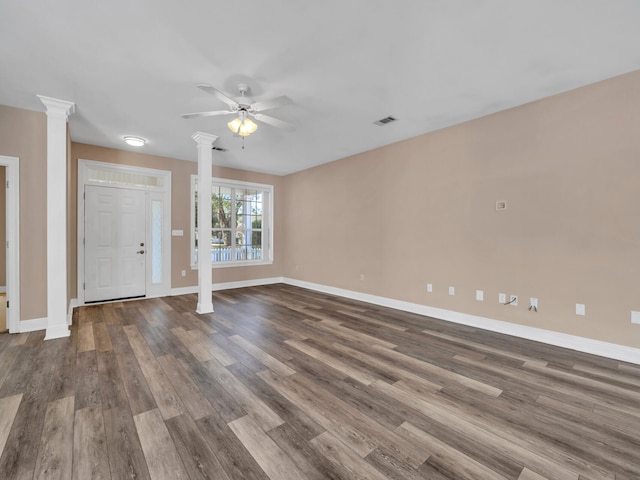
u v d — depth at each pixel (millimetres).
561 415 1952
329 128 4051
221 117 3682
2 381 2320
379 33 2189
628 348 2729
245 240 6676
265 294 5707
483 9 1961
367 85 2918
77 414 1914
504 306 3492
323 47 2348
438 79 2814
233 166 6195
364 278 5152
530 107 3273
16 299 3389
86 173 4711
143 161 5195
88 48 2350
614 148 2785
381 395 2176
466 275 3828
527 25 2107
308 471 1482
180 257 5629
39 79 2805
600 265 2869
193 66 2594
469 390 2250
